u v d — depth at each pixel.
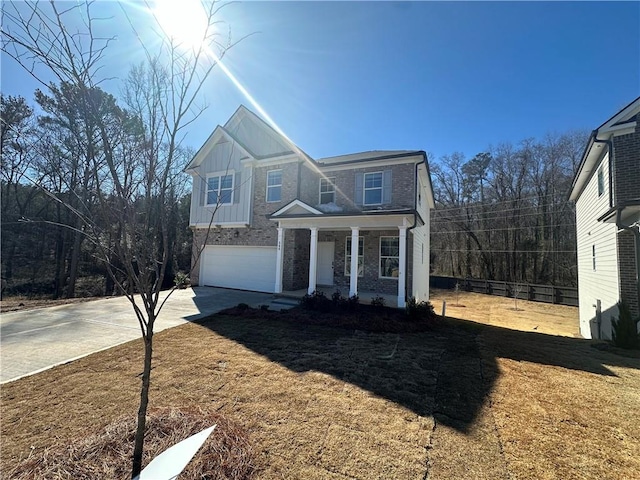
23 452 2.80
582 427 3.30
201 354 5.56
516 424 3.35
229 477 2.39
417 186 12.59
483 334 7.86
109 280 23.59
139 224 2.91
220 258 15.34
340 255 14.08
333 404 3.79
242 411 3.59
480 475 2.57
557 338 7.93
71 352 5.59
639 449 2.92
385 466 2.67
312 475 2.55
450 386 4.35
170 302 10.88
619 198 8.50
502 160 32.12
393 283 12.70
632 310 8.38
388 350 6.04
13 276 20.00
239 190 14.88
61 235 21.17
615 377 4.78
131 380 4.43
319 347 6.12
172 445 2.60
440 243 35.59
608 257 9.88
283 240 12.87
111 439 2.70
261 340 6.51
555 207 28.86
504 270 30.98
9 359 5.22
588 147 9.79
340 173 13.37
